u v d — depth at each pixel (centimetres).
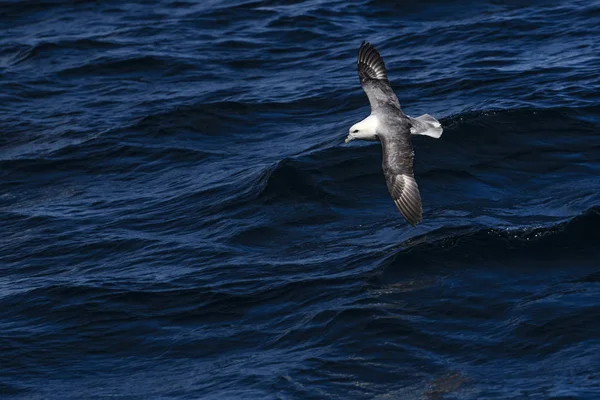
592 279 1877
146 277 2086
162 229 2341
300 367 1689
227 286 2000
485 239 2016
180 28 3822
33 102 3309
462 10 3659
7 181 2753
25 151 2925
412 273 1938
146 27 3856
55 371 1800
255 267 2070
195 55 3544
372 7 3794
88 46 3700
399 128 1616
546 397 1547
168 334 1873
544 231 2022
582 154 2458
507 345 1697
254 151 2748
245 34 3703
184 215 2389
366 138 1642
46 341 1889
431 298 1852
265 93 3144
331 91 3095
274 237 2209
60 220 2458
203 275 2062
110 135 2920
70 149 2872
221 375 1716
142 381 1742
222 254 2150
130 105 3188
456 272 1930
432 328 1761
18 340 1895
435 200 2291
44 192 2677
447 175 2391
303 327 1816
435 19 3625
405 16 3700
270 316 1884
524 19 3478
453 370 1647
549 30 3369
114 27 3900
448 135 2534
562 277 1895
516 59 3158
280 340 1797
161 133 2909
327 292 1919
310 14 3794
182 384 1712
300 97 3077
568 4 3566
